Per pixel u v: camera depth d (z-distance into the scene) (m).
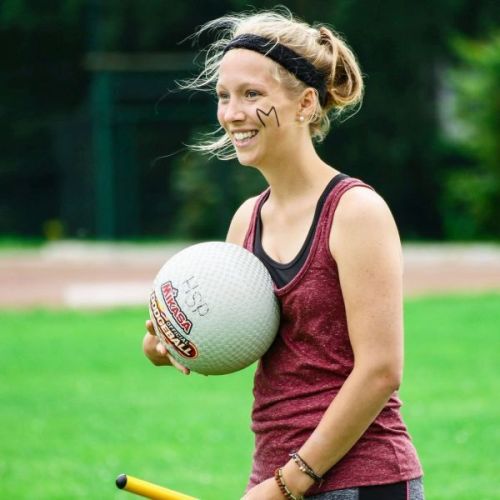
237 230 11.41
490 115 87.69
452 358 38.06
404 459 10.32
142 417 30.22
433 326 45.12
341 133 97.56
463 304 51.31
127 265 75.31
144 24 101.81
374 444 10.25
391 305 10.03
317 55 10.62
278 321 10.55
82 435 28.14
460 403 30.89
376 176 98.50
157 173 99.56
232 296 10.41
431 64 99.44
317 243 10.28
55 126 100.44
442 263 73.50
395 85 98.12
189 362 10.65
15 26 105.44
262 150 10.52
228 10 101.50
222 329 10.38
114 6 101.19
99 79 91.00
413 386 33.47
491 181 89.19
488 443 26.22
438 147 97.88
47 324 48.84
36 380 36.00
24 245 92.38
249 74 10.46
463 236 93.38
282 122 10.48
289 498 10.19
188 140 98.88
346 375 10.32
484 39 97.38
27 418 30.25
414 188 98.62
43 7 105.44
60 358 40.09
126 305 55.16
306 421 10.32
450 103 99.19
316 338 10.32
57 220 100.12
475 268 70.06
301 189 10.60
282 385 10.52
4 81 105.31
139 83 92.00
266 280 10.55
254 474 10.77
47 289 62.94
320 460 10.07
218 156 12.39
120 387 34.69
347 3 96.06
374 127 97.81
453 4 97.94
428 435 27.08
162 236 99.00
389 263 10.05
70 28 106.06
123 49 102.38
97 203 94.44
